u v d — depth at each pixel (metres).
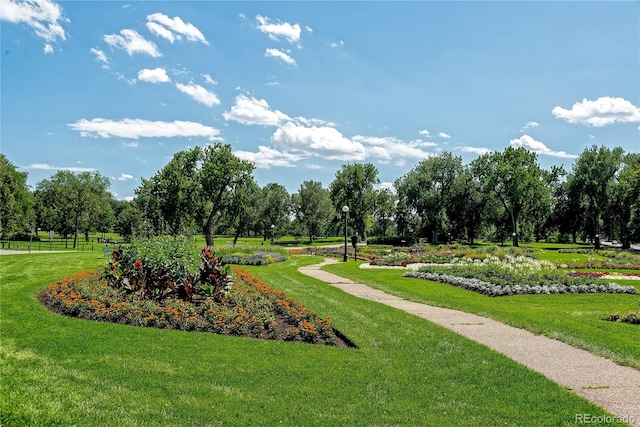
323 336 9.23
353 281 18.91
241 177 49.94
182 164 49.44
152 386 6.30
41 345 7.82
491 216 70.81
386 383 6.67
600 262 26.73
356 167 75.25
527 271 18.02
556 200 73.44
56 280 15.59
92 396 5.94
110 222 80.12
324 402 5.99
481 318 11.27
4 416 5.24
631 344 8.59
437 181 69.69
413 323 10.37
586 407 5.80
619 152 60.16
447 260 28.80
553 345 8.75
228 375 6.79
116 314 9.78
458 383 6.68
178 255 12.55
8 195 45.50
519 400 6.05
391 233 96.12
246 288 13.55
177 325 9.48
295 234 81.44
